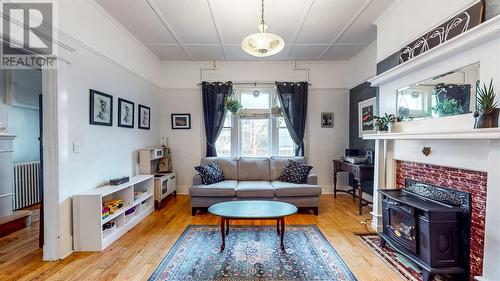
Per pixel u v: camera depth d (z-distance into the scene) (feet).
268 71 17.24
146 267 7.65
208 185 13.23
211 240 9.68
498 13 5.79
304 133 17.02
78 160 8.93
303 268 7.61
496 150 5.57
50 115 7.88
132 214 11.53
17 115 14.19
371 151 13.75
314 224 11.39
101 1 9.67
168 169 16.52
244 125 17.53
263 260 8.11
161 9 10.33
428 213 6.59
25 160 14.67
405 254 7.47
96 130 10.00
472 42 5.92
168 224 11.49
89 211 8.71
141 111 14.11
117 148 11.60
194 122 17.31
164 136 17.35
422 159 8.19
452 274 6.86
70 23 8.48
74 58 8.70
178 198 16.20
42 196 8.35
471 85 6.30
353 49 15.02
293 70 17.24
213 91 16.84
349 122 17.30
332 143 17.40
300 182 13.82
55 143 7.93
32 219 12.10
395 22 9.86
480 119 5.65
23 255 8.36
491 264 5.69
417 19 8.55
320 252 8.64
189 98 17.31
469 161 6.40
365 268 7.59
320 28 12.07
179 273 7.34
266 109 17.38
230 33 12.66
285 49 14.93
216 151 17.16
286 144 17.47
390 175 9.89
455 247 6.59
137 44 13.57
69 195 8.49
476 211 6.37
